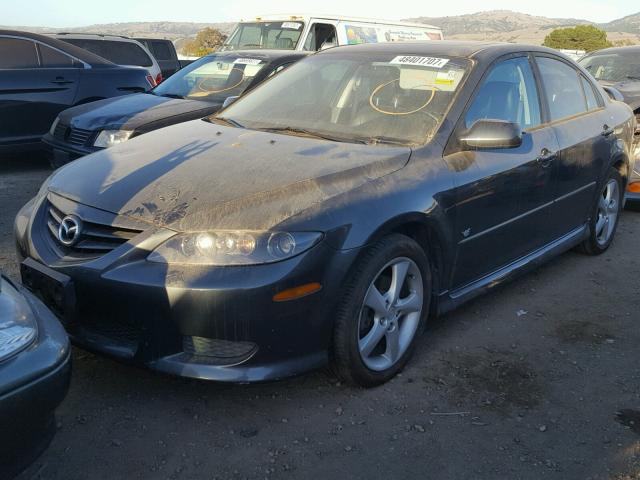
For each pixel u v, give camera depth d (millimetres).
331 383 3158
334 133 3697
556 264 5098
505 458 2660
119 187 3045
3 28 7805
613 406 3092
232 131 3777
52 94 7910
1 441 1956
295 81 4332
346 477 2506
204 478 2467
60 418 2789
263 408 2934
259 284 2602
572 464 2637
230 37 13062
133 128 6227
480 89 3803
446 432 2820
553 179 4242
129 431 2727
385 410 2963
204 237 2664
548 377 3340
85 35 12188
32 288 3025
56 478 2426
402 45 4332
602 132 4891
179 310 2627
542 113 4324
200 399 2979
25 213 3316
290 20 12055
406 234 3293
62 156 6504
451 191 3332
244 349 2727
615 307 4297
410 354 3324
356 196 2934
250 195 2834
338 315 2887
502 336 3783
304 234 2705
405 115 3680
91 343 2838
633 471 2605
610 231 5395
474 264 3703
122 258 2717
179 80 7805
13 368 1978
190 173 3096
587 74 5148
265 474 2504
